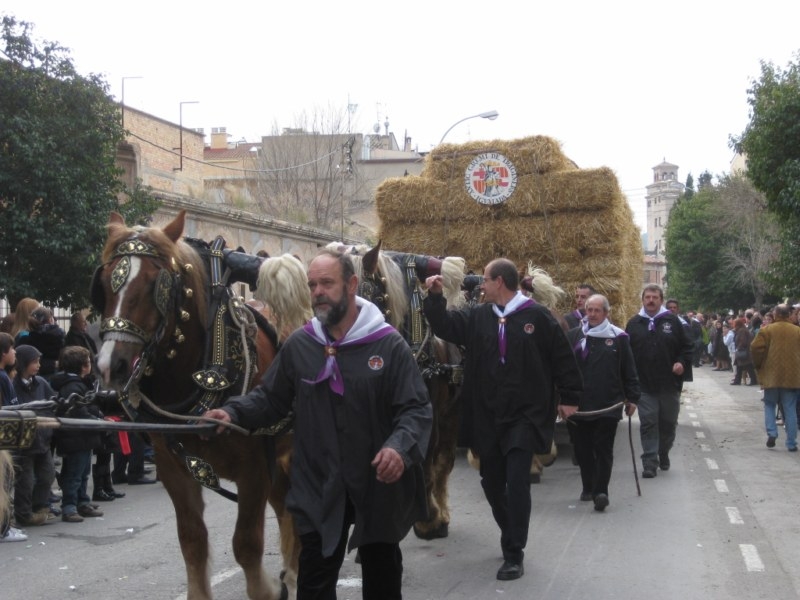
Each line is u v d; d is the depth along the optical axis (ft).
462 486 32.17
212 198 96.22
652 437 34.30
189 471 14.58
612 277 37.19
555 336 20.47
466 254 38.04
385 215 38.96
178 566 21.90
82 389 27.22
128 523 27.09
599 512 27.55
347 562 21.84
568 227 37.27
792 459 39.06
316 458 12.99
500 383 20.20
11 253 40.16
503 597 18.86
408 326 20.85
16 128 39.40
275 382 13.53
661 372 34.47
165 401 15.17
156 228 14.85
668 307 48.29
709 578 20.33
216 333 15.44
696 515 27.14
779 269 55.88
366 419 12.91
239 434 15.03
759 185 55.11
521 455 20.02
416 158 165.89
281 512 18.25
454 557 22.11
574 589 19.44
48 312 31.24
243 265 16.89
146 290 13.97
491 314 20.66
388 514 12.86
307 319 17.16
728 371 112.06
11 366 26.21
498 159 37.81
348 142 123.75
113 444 30.45
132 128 93.35
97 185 42.50
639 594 19.11
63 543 24.43
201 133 107.96
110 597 19.26
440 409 22.86
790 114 52.39
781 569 21.09
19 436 11.32
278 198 119.55
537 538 24.12
